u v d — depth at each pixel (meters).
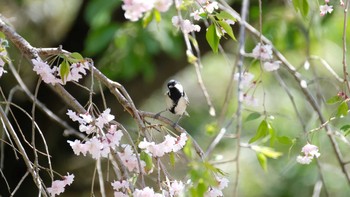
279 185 15.88
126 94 6.42
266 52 6.66
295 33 11.95
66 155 13.63
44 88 12.89
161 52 12.62
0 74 6.47
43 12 15.19
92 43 11.02
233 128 14.01
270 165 15.33
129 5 5.28
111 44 11.73
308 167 14.62
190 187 5.00
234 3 11.98
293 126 14.71
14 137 6.37
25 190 13.42
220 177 6.02
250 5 11.99
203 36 12.15
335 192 14.96
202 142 16.23
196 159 5.71
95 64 12.40
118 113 13.41
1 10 14.59
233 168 16.42
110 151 6.02
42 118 12.95
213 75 18.64
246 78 6.75
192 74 17.86
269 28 11.72
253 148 5.78
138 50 11.17
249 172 16.47
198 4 6.83
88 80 12.47
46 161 13.23
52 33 14.98
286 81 14.05
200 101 17.62
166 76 13.12
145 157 5.87
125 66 11.16
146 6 5.27
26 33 14.65
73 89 12.59
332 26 12.28
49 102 12.90
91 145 5.70
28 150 13.02
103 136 5.77
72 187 13.94
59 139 13.36
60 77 6.43
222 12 6.20
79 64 6.22
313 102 8.30
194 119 16.94
